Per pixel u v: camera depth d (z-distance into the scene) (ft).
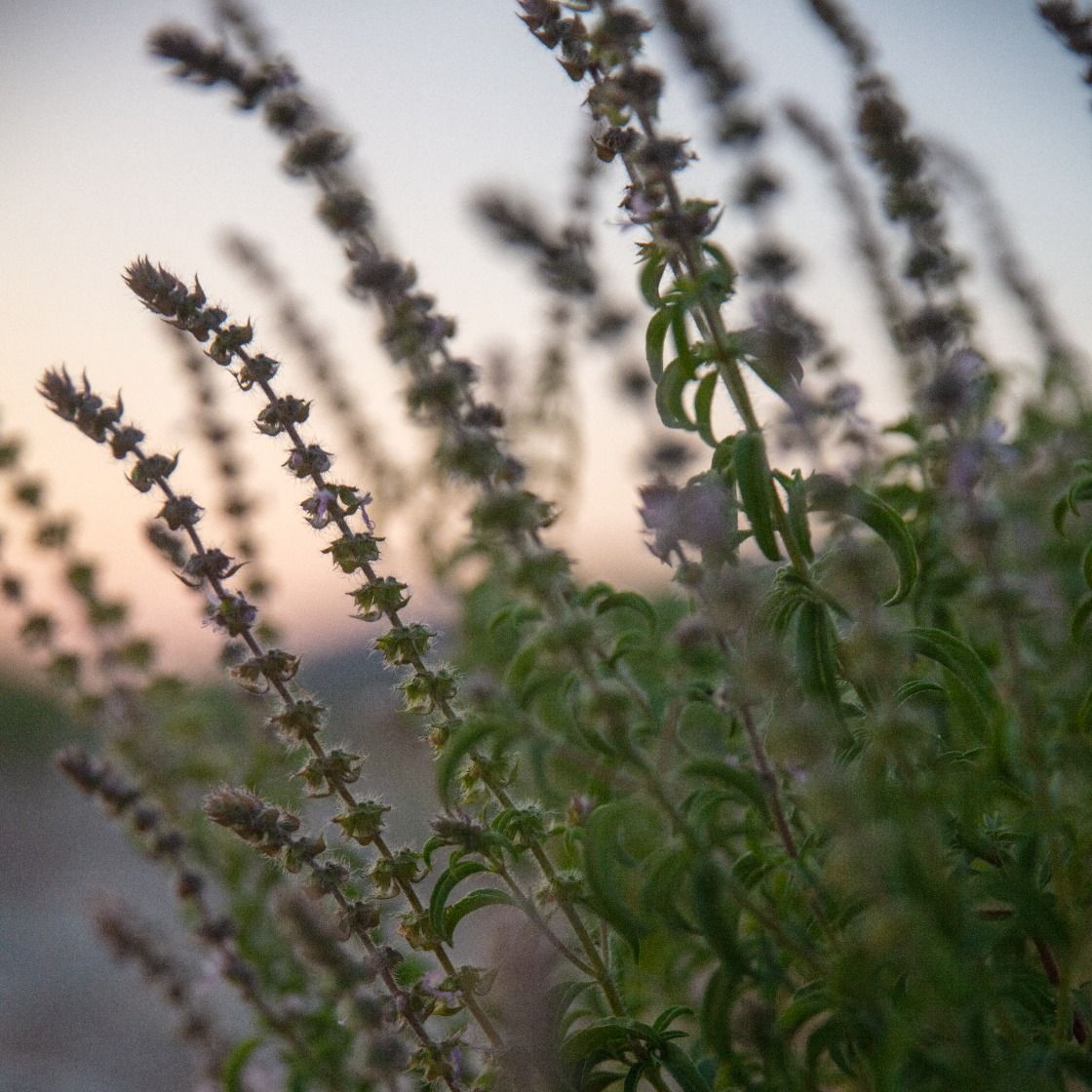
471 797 2.41
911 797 2.15
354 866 2.64
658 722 2.36
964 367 2.19
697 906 2.13
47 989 4.35
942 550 2.49
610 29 2.30
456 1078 2.37
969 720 2.32
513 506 2.17
